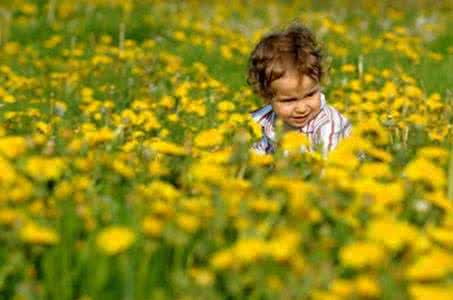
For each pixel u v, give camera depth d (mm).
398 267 2668
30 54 9555
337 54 9469
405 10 14688
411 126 4992
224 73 8867
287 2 15469
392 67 8906
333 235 2984
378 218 3041
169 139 5289
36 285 2588
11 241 2732
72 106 6906
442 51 10500
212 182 3275
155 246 2729
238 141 3795
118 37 10945
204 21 12125
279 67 4438
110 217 3045
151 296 2559
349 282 2559
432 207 3234
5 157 3453
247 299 2654
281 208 3201
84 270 2699
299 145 3754
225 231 3008
